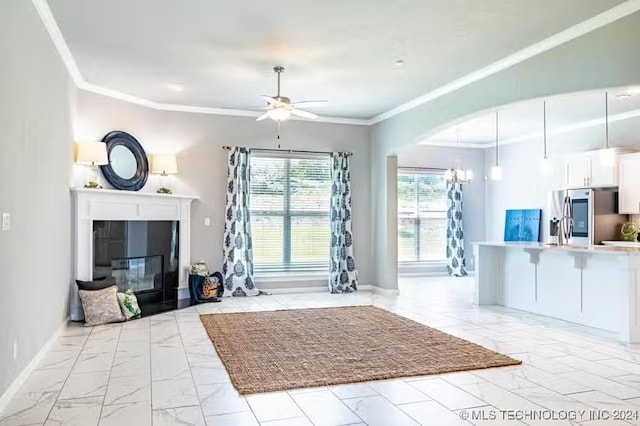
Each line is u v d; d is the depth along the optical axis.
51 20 4.07
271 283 7.64
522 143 9.45
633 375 3.66
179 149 7.11
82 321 5.48
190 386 3.41
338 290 7.76
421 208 10.11
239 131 7.46
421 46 4.64
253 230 7.60
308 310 6.24
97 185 5.86
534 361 4.02
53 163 4.48
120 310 5.57
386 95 6.46
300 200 7.84
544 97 4.55
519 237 9.33
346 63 5.18
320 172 7.95
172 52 4.85
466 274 10.17
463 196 10.35
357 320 5.63
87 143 5.59
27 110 3.56
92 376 3.62
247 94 6.47
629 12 3.77
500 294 6.67
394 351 4.30
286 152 7.70
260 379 3.54
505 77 5.04
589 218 7.37
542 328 5.25
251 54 4.90
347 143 8.02
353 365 3.89
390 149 7.48
